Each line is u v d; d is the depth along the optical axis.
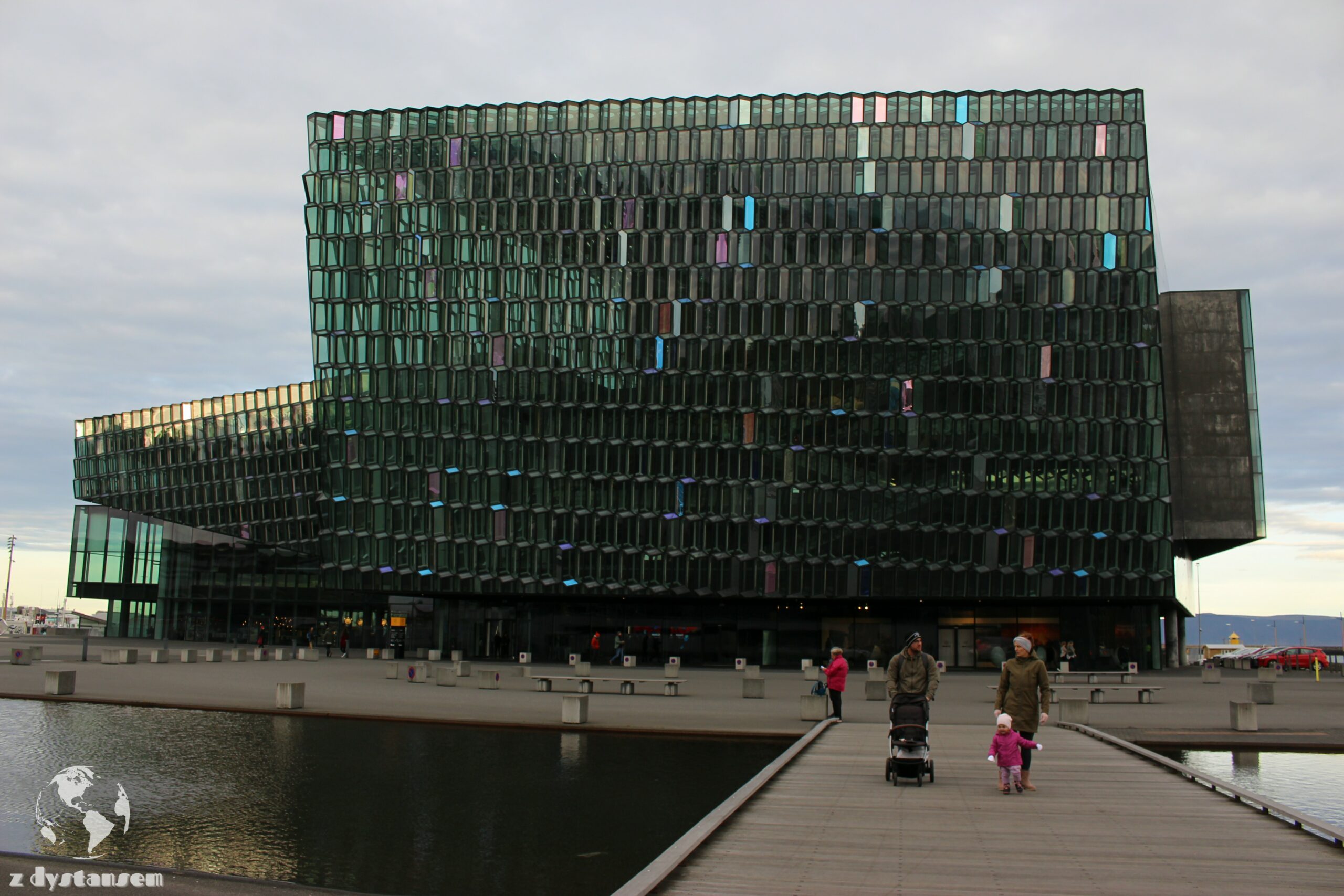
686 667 67.94
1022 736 14.97
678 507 66.12
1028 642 15.20
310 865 13.27
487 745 23.23
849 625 68.44
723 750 22.86
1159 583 62.34
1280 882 9.98
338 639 86.06
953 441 64.25
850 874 10.23
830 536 64.56
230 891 10.38
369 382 69.81
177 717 27.81
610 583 66.25
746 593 65.00
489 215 69.62
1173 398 71.12
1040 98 65.69
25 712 28.64
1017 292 64.44
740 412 66.06
